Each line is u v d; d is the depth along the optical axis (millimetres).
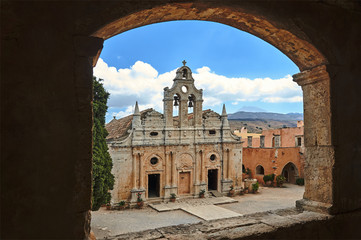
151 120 30000
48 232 3395
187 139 31609
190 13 4566
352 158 5328
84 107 3600
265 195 33500
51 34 3461
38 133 3377
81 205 3547
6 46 3285
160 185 30141
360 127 5402
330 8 5078
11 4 3314
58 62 3482
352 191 5324
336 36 5152
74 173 3520
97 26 3641
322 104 5355
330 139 5176
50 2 3463
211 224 4910
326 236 5070
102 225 22344
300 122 43219
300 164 39438
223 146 33312
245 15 4715
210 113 33219
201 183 31906
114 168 28516
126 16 3824
